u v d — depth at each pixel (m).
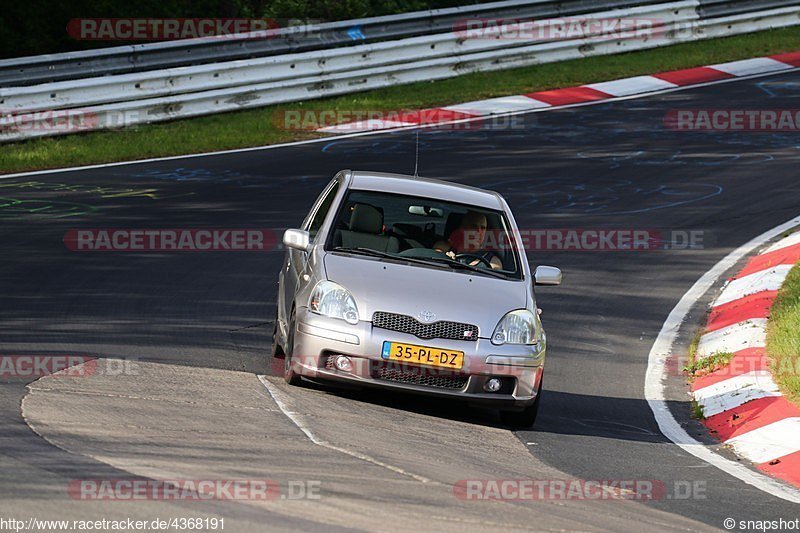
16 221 48.06
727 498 23.91
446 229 31.12
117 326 34.50
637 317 42.25
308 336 27.84
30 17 88.12
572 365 36.50
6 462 20.06
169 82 69.38
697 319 42.28
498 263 30.66
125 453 21.52
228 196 54.56
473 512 19.98
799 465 27.17
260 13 96.25
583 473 24.75
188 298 39.06
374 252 29.95
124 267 42.44
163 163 60.59
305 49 77.56
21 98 63.28
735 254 49.84
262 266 44.25
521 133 69.25
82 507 18.00
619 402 32.97
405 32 81.06
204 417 25.08
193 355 31.86
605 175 61.44
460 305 28.11
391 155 63.38
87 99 65.94
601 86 80.56
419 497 20.56
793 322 37.78
